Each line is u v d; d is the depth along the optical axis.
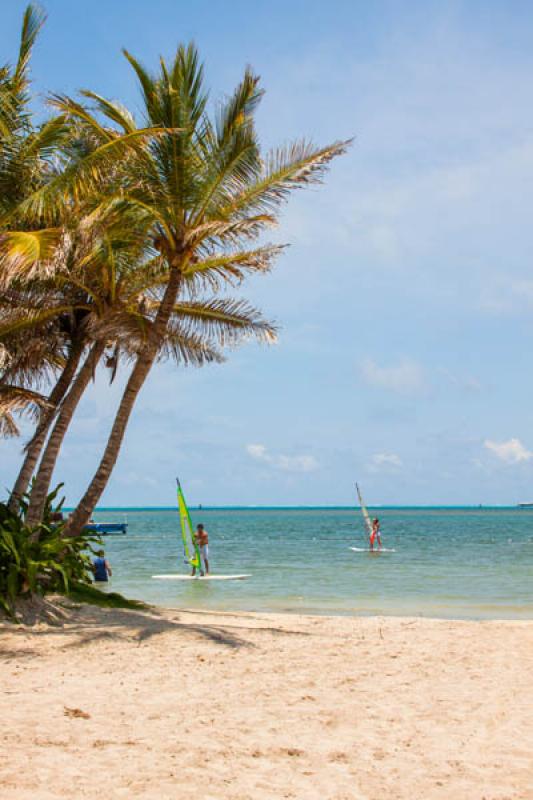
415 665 9.23
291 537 69.69
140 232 13.79
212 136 13.51
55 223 13.34
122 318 13.80
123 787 4.51
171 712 6.52
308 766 5.09
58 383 14.80
